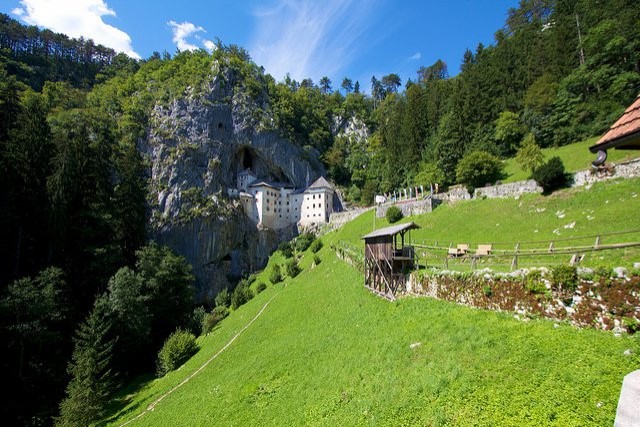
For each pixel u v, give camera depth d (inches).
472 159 2593.5
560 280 637.3
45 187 2336.4
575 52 3043.8
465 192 2347.4
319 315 1428.4
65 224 2288.4
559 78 3038.9
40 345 1707.7
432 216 2358.5
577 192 1659.7
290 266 2689.5
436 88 4554.6
